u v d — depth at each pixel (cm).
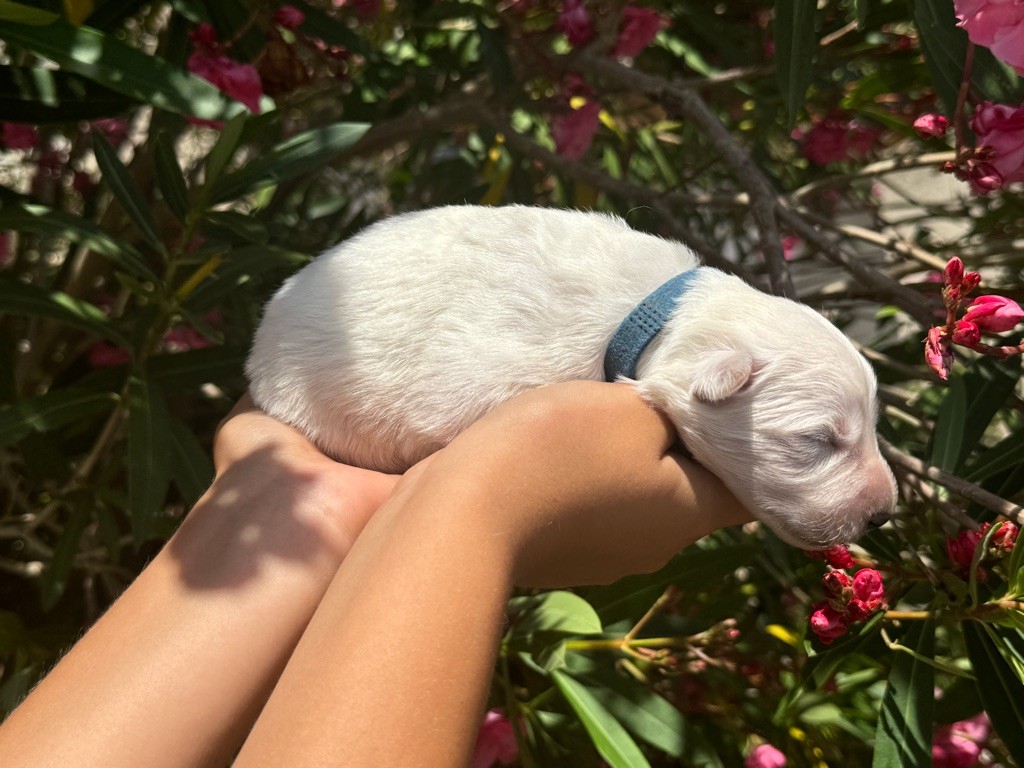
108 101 40
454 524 19
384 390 31
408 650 17
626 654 43
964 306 39
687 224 72
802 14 38
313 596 23
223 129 41
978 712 39
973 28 34
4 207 40
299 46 57
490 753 37
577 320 32
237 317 56
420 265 32
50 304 41
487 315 31
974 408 40
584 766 40
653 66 75
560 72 59
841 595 32
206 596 22
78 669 21
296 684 17
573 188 69
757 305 32
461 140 81
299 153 41
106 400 42
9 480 55
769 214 42
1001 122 36
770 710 44
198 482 42
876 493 31
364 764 15
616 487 24
